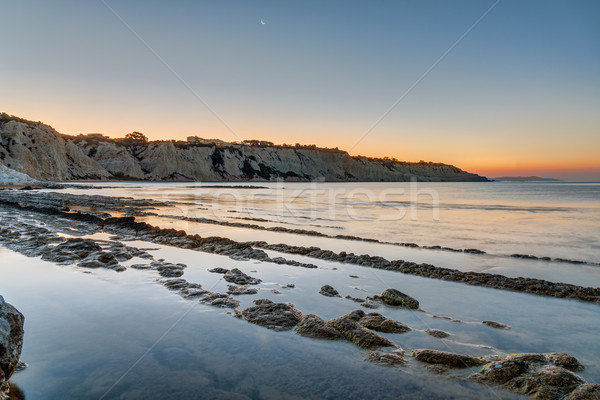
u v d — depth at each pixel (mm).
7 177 63062
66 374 4730
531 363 5000
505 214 29406
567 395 4258
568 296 8133
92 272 9602
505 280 9164
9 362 4363
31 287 8320
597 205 39562
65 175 93688
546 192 75250
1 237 14312
